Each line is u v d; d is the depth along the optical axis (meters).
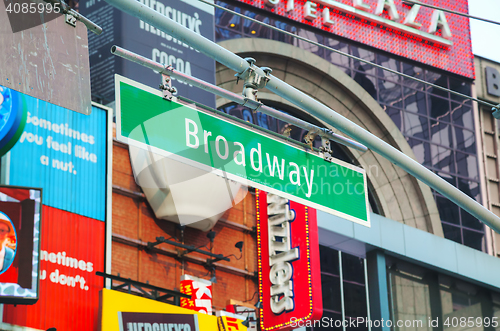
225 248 21.53
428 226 30.44
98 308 17.14
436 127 33.12
